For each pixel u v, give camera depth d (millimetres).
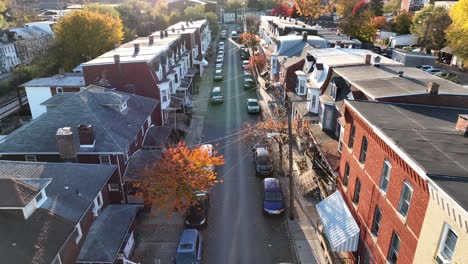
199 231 25562
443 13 70625
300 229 26125
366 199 19406
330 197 24531
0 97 60000
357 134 20750
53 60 60094
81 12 59188
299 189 31125
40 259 16125
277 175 33500
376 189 18062
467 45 56531
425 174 12727
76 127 28203
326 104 30516
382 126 17438
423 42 72938
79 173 23016
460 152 14500
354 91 24531
